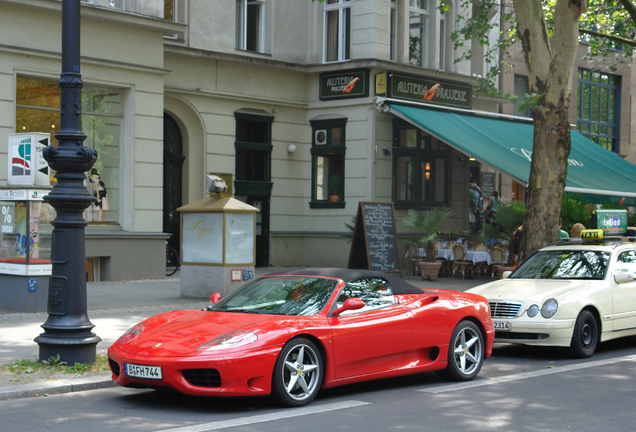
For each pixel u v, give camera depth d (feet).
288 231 72.43
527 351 33.22
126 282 55.01
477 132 69.41
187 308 41.68
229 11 67.87
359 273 24.62
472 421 19.75
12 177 38.60
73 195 25.53
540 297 30.53
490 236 61.16
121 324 35.40
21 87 51.98
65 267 25.75
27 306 37.91
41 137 37.96
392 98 68.69
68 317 25.72
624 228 42.42
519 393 23.65
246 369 19.85
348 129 70.23
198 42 65.62
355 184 69.67
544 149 48.93
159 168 58.44
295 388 21.66
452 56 75.97
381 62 67.82
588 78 98.78
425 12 74.02
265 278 25.43
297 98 72.95
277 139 71.61
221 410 20.84
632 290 33.24
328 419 19.79
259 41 71.15
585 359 30.86
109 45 55.31
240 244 46.14
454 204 76.43
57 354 25.59
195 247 46.39
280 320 21.45
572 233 49.03
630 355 32.09
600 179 68.95
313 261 72.79
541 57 48.73
